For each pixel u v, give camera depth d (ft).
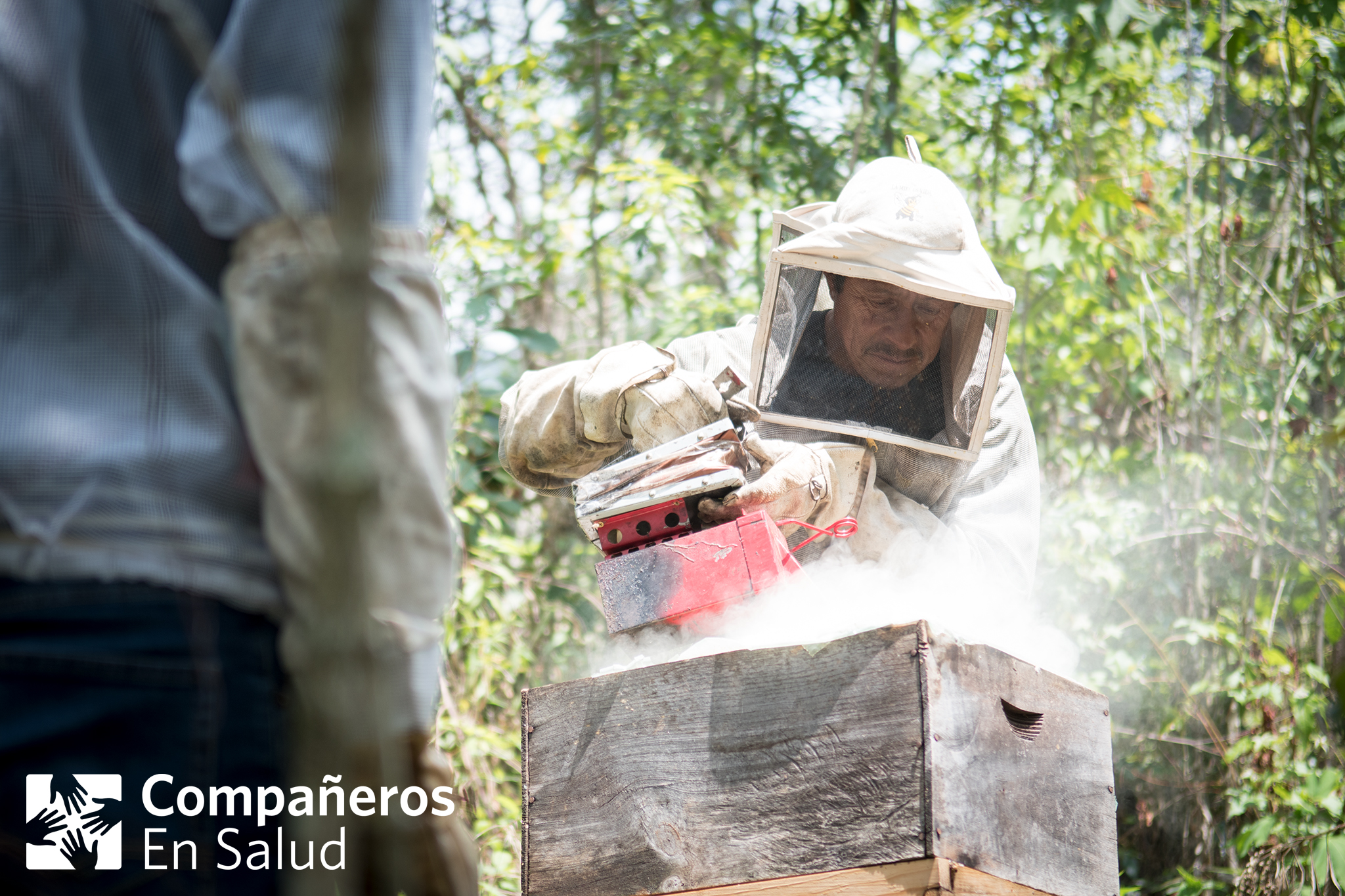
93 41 3.62
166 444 3.40
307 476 3.36
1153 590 16.94
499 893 12.98
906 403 8.58
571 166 22.24
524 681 17.20
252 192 3.51
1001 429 9.44
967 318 8.34
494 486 17.99
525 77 19.93
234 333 3.47
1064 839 6.80
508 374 19.01
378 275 3.60
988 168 19.39
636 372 7.70
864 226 8.12
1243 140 18.34
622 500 7.34
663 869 6.64
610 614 7.34
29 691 3.22
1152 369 17.15
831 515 8.08
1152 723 16.69
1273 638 16.30
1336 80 16.61
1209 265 17.54
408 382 3.62
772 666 6.55
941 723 6.11
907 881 5.99
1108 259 16.80
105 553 3.29
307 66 3.55
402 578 3.63
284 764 3.50
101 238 3.49
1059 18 15.96
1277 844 14.20
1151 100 18.75
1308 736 14.64
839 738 6.27
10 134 3.44
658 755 6.78
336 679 3.04
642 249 18.25
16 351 3.39
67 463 3.31
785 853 6.31
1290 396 16.90
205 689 3.35
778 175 20.06
